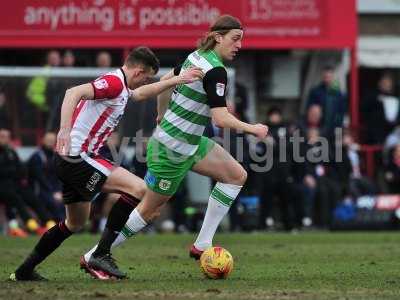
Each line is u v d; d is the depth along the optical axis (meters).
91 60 54.28
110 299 18.98
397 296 19.94
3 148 45.69
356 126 54.34
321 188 49.81
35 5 52.25
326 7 54.12
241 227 48.97
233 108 49.97
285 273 25.28
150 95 22.27
